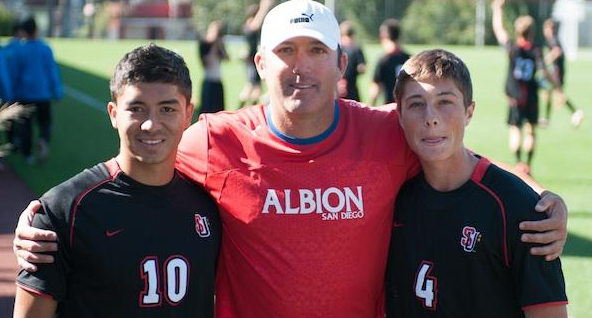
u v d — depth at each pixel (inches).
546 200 146.3
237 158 155.7
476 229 146.2
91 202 139.6
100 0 2178.9
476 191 148.2
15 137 516.7
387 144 158.9
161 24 2159.2
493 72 1181.1
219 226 154.4
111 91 144.7
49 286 135.9
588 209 420.8
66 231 137.8
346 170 155.6
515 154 520.1
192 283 143.4
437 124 147.3
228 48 1546.5
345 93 575.5
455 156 149.9
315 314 152.9
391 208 158.4
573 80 1118.4
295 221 152.6
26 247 135.8
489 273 146.3
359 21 1995.6
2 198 424.5
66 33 2095.2
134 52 144.0
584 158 583.5
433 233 150.6
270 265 152.7
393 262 156.6
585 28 2000.5
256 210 153.0
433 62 149.6
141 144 140.4
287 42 150.7
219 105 645.3
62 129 672.4
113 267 137.6
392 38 545.3
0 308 262.1
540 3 1886.1
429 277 150.3
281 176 154.1
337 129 157.9
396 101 157.6
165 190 144.8
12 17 1760.6
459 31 1950.1
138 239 140.0
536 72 516.1
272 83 154.6
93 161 536.1
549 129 721.6
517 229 143.9
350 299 154.9
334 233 152.9
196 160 156.7
